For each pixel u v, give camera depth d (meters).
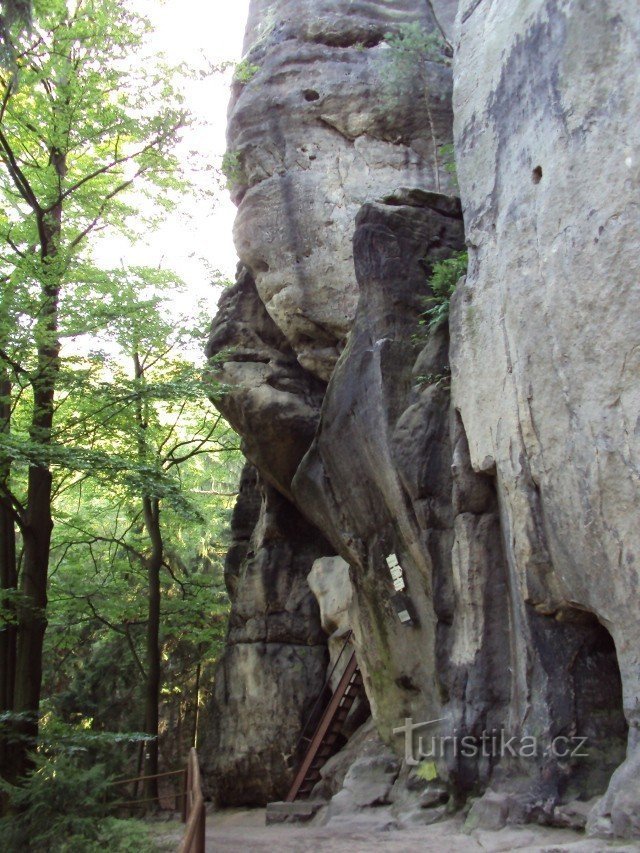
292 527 17.12
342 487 12.69
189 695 23.97
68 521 21.42
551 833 7.72
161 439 20.56
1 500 12.76
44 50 13.37
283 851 8.52
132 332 13.75
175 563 24.08
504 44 10.22
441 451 10.80
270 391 15.72
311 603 16.45
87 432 13.00
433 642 10.97
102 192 14.87
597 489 7.69
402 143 16.19
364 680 12.73
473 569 9.70
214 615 23.02
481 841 7.95
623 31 8.06
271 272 15.88
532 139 9.23
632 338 7.46
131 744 21.77
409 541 11.09
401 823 9.52
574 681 8.40
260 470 16.66
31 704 11.80
